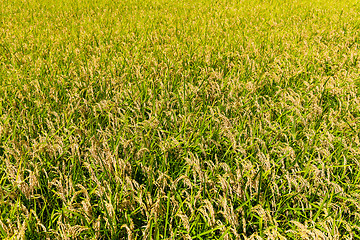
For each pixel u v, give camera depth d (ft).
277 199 9.43
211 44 26.25
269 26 34.96
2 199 8.60
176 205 8.91
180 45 25.03
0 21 37.11
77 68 19.77
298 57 22.88
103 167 9.96
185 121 13.01
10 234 7.72
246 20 37.78
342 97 15.85
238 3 52.16
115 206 8.77
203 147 11.51
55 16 40.47
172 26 33.88
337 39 28.55
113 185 9.78
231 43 26.53
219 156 12.00
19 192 9.49
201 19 38.58
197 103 15.08
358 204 8.95
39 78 18.03
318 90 15.74
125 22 35.99
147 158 11.07
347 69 20.39
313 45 25.00
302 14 41.88
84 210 8.34
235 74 19.40
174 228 8.80
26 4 48.42
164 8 46.37
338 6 50.37
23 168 9.36
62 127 12.88
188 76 18.33
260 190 9.91
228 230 7.80
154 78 17.76
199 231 8.77
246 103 14.58
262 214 8.08
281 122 14.03
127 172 10.24
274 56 22.75
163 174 8.88
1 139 12.28
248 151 11.75
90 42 26.76
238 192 9.00
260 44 25.45
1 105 14.47
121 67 19.90
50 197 9.66
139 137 12.08
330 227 8.70
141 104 14.92
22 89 16.22
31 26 32.63
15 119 13.85
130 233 7.53
